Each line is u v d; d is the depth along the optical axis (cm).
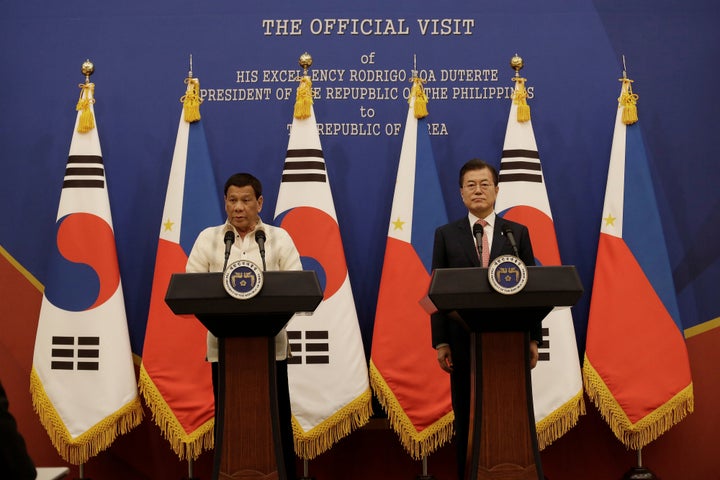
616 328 465
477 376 310
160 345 465
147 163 506
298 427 457
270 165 506
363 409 461
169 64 510
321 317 463
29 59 509
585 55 508
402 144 491
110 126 507
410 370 463
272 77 510
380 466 494
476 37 510
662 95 505
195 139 481
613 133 499
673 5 509
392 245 474
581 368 490
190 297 299
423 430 460
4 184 504
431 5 511
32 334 496
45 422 462
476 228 360
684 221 499
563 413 457
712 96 505
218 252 374
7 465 205
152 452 496
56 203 503
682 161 502
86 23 511
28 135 506
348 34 511
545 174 504
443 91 509
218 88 509
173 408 461
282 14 511
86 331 464
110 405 459
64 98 508
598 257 478
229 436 311
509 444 308
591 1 509
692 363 493
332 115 509
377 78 509
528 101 507
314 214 470
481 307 302
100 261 470
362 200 504
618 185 478
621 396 459
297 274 306
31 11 512
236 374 313
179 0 512
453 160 506
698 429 491
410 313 466
